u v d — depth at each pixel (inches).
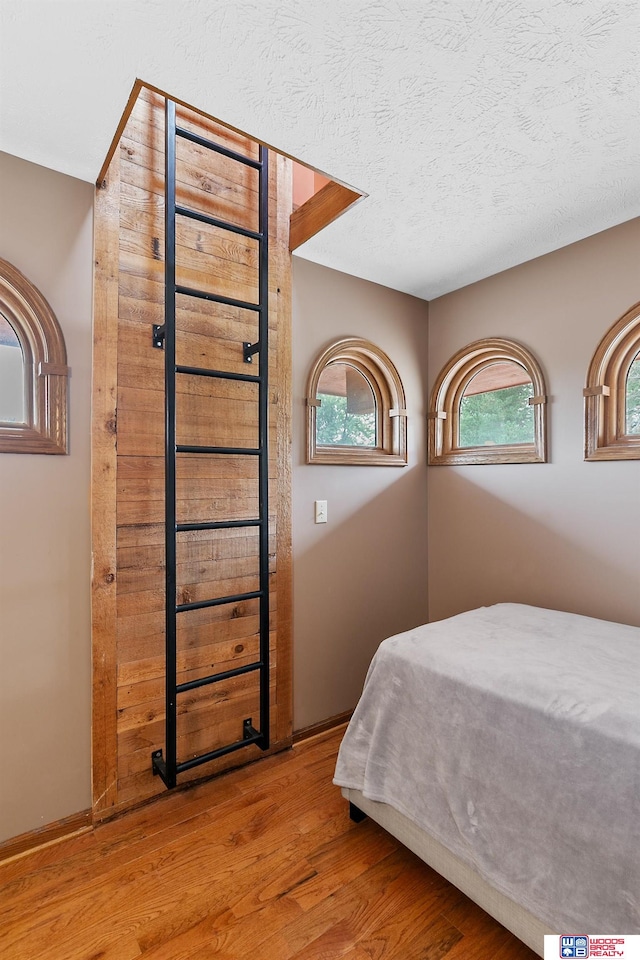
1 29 44.8
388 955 50.1
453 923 53.8
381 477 105.0
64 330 66.1
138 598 72.4
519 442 99.2
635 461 79.1
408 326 110.4
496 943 51.5
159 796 74.4
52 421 64.8
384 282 103.8
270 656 86.7
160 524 74.5
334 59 48.3
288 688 89.0
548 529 91.0
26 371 64.6
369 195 72.7
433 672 59.5
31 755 64.1
